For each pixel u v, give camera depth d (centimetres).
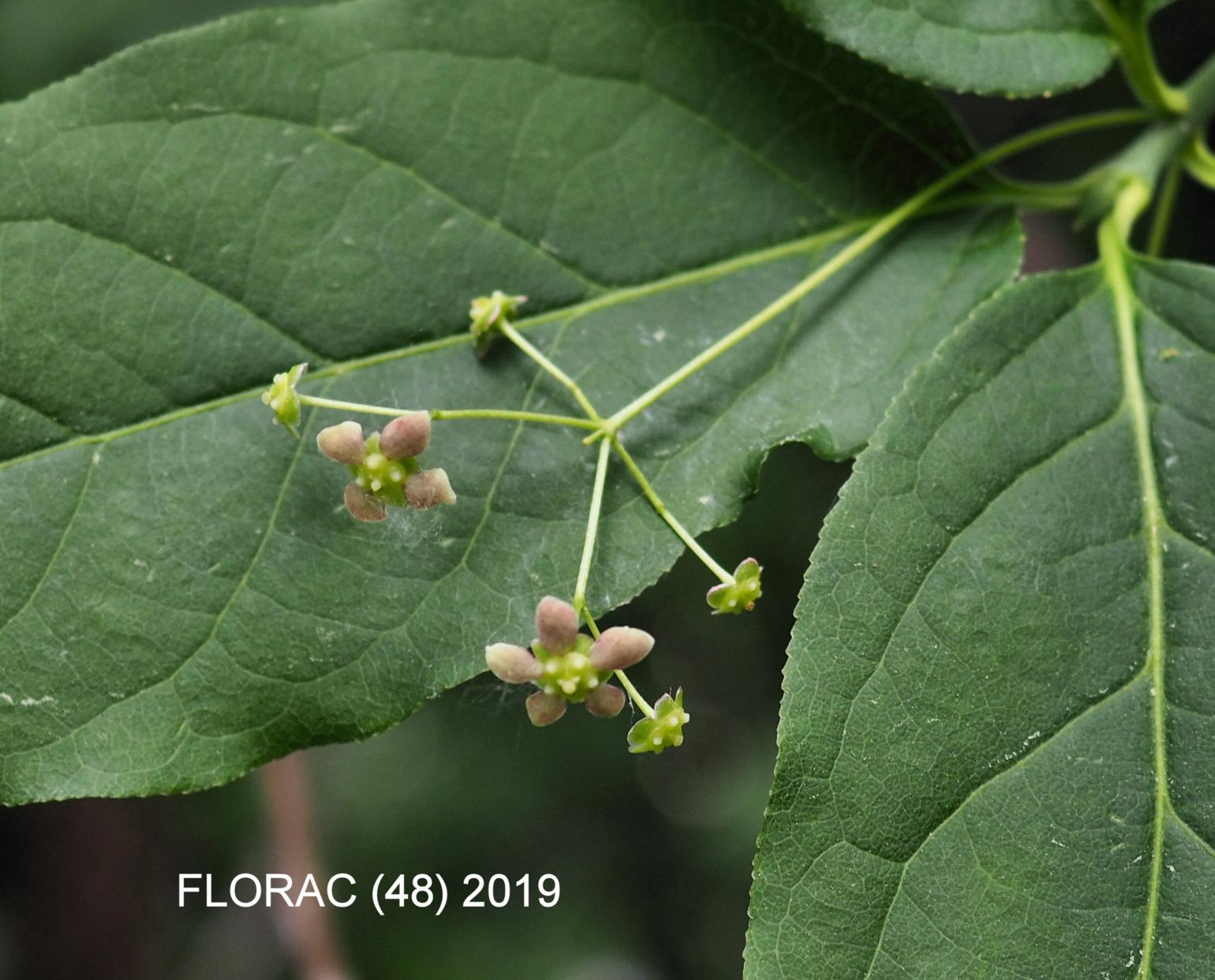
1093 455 16
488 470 17
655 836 45
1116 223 17
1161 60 35
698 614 40
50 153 17
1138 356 17
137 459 16
